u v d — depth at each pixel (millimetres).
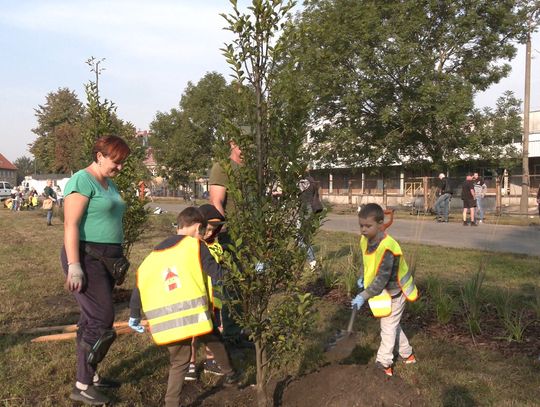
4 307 6320
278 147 3166
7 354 4648
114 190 3934
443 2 22281
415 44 21812
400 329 4258
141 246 11531
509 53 23078
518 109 23109
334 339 3920
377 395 3188
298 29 3133
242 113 3168
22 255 10656
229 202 4336
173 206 34094
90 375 3646
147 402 3770
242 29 3059
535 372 4055
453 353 4508
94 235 3660
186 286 3355
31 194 34531
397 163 26203
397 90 23141
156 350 4750
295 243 3197
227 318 4691
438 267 8219
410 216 21469
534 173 32406
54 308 6340
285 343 3221
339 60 22422
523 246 11234
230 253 3434
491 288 6211
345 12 22125
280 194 3184
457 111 21172
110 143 3732
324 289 6879
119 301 6645
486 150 22891
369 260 4020
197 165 40812
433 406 3529
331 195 36656
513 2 22156
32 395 3840
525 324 5074
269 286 3258
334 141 24406
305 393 3424
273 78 3133
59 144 57781
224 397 3803
